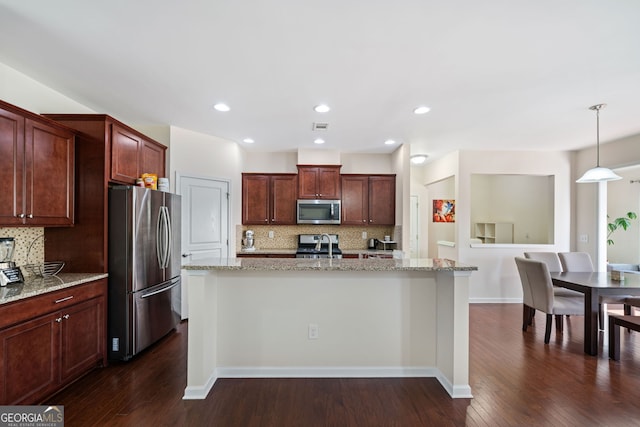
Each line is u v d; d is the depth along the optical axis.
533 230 6.37
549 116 3.53
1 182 2.15
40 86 2.80
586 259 4.28
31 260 2.73
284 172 5.48
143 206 3.07
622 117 3.55
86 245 2.86
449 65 2.42
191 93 3.00
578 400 2.32
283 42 2.13
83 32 2.03
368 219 5.30
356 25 1.94
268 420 2.07
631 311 4.20
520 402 2.29
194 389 2.33
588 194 4.99
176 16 1.86
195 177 4.31
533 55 2.26
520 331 3.81
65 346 2.39
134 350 2.95
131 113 3.56
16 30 2.01
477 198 7.54
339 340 2.68
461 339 2.38
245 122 3.88
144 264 3.08
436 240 6.74
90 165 2.86
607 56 2.26
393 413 2.15
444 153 5.46
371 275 2.68
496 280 5.17
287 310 2.67
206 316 2.42
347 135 4.41
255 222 5.25
